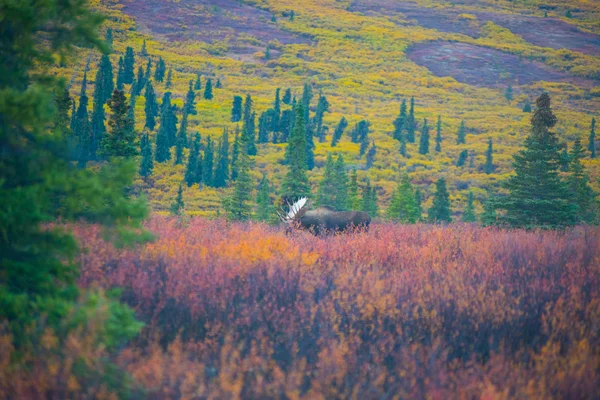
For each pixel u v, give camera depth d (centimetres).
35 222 2283
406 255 4234
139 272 2995
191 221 5756
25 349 2128
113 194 2383
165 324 2631
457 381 2195
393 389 2177
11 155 2416
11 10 2447
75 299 2389
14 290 2342
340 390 2138
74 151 2617
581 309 2916
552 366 2322
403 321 2738
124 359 2164
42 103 2298
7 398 1914
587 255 4156
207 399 1972
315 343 2498
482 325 2741
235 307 2816
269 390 2058
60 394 1919
